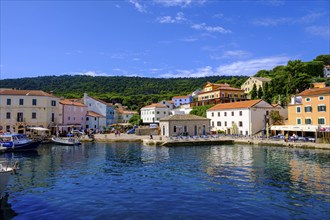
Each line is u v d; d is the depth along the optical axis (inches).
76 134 2819.9
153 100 6328.7
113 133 3388.3
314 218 564.4
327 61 5078.7
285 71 4072.3
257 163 1222.9
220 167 1136.2
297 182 861.8
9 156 1530.5
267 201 673.0
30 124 2578.7
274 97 3395.7
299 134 2310.5
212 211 606.9
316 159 1311.5
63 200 693.9
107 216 581.0
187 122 2527.1
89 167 1168.2
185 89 7746.1
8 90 2637.8
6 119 2518.5
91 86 7554.1
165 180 908.0
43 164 1248.8
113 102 5964.6
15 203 671.8
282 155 1470.2
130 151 1740.9
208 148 1891.0
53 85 7391.7
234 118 2805.1
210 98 4101.9
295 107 2332.7
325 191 756.0
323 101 2105.1
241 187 806.5
